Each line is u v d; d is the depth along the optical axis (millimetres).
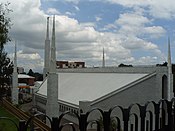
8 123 35125
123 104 43250
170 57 46750
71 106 45844
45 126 30094
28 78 127000
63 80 71688
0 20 35875
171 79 46312
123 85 44219
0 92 67750
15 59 77250
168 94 45969
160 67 46594
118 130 6625
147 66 47656
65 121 45812
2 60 58344
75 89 55688
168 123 7105
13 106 55219
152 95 45781
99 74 58656
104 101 42094
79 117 5809
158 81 46344
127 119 6344
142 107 6660
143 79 45188
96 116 40500
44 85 81375
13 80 76750
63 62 122562
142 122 6633
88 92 48844
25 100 86250
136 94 44469
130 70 50438
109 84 48000
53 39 46156
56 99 45375
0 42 36125
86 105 40500
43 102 69688
